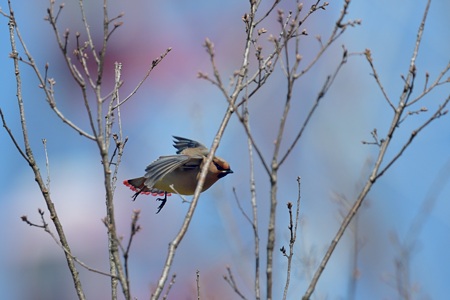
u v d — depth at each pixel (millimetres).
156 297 7969
